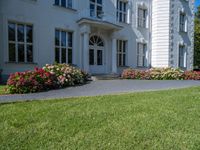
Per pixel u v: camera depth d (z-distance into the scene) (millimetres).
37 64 14000
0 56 12516
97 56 17578
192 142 3557
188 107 5812
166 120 4641
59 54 15250
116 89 9891
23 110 5328
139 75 16984
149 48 21297
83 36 15961
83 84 11852
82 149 3291
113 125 4289
